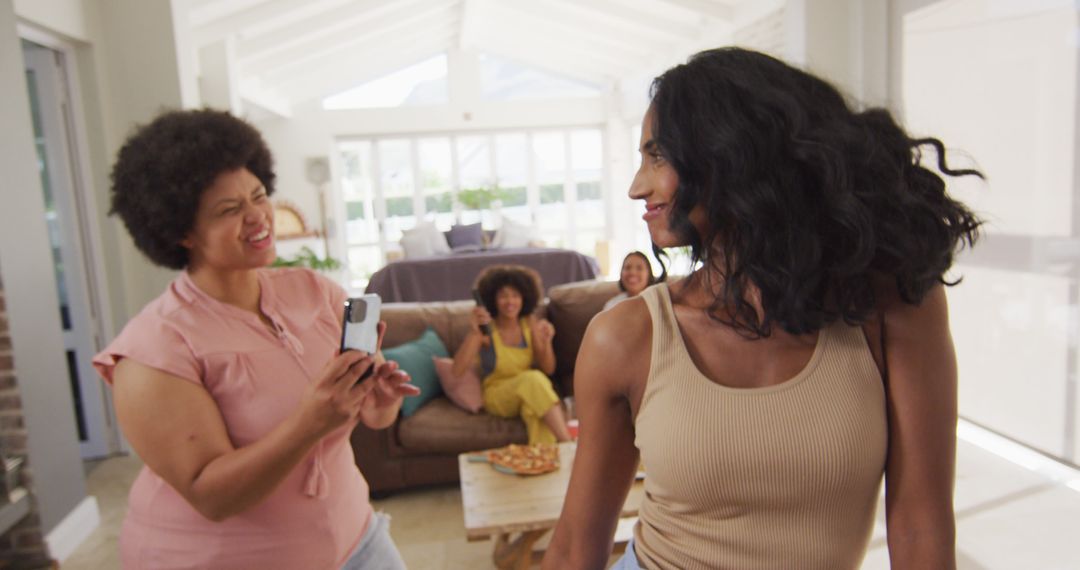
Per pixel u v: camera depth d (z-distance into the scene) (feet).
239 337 3.27
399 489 9.96
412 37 28.22
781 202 1.98
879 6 12.44
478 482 6.91
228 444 3.11
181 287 3.33
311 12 19.54
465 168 32.81
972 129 10.36
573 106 32.68
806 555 2.13
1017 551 7.23
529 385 9.14
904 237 2.01
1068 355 9.02
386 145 32.17
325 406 2.89
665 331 2.31
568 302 11.09
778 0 17.02
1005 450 9.84
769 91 2.00
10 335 7.50
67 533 8.30
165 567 3.20
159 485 3.24
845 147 1.97
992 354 10.27
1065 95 8.77
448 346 10.71
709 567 2.23
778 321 2.07
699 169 2.08
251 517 3.21
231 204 3.17
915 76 11.63
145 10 11.67
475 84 31.86
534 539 6.59
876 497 2.25
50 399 8.18
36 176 8.20
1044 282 9.26
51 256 8.41
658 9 21.79
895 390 2.20
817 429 2.09
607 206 33.83
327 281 3.95
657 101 2.19
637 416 2.40
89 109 11.26
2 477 7.29
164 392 2.97
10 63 7.88
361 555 3.73
